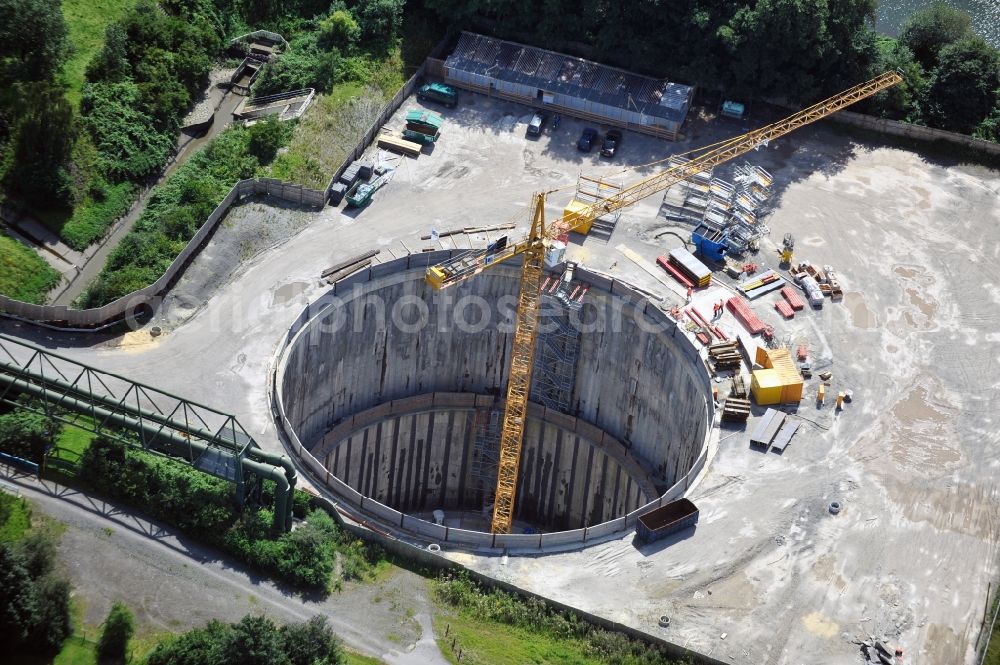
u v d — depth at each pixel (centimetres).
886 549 14775
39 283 16825
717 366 16738
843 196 18975
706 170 18900
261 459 14062
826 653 13762
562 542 14800
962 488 15488
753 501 15200
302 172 18600
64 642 12975
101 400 14325
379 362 18325
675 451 17700
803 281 17738
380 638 13612
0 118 17625
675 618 13988
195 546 14088
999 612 14212
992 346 17150
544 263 17788
